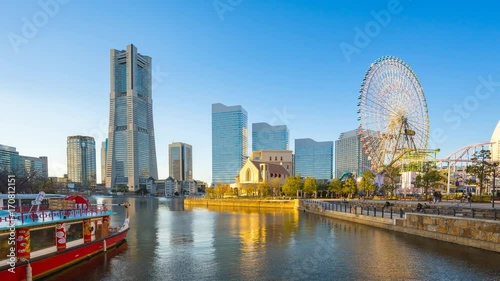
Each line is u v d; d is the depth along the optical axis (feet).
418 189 383.45
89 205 127.34
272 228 188.55
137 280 89.51
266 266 102.47
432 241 129.59
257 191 522.47
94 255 115.44
